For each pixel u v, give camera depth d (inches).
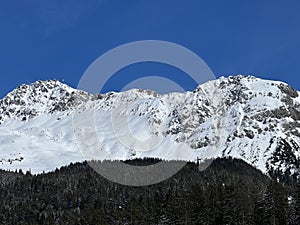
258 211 7042.3
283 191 7150.6
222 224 6993.1
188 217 7135.8
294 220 6899.6
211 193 7431.1
